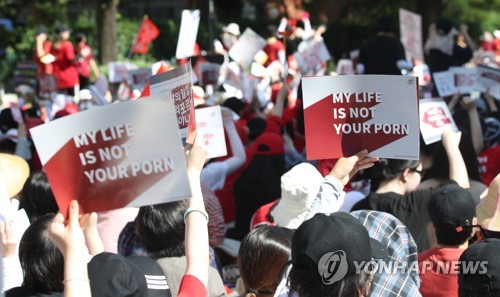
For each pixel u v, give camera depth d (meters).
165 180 2.71
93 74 23.97
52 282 3.36
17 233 3.85
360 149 3.52
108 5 27.52
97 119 2.72
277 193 7.46
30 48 29.55
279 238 3.71
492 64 15.51
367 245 2.94
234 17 33.84
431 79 12.44
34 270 3.36
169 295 3.79
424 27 28.56
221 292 4.34
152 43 30.50
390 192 5.16
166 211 4.21
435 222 4.28
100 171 2.74
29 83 15.06
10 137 9.35
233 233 7.58
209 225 5.93
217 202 6.05
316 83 3.50
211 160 7.58
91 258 3.40
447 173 5.67
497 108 9.97
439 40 13.80
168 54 30.69
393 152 3.50
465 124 7.50
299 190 4.61
